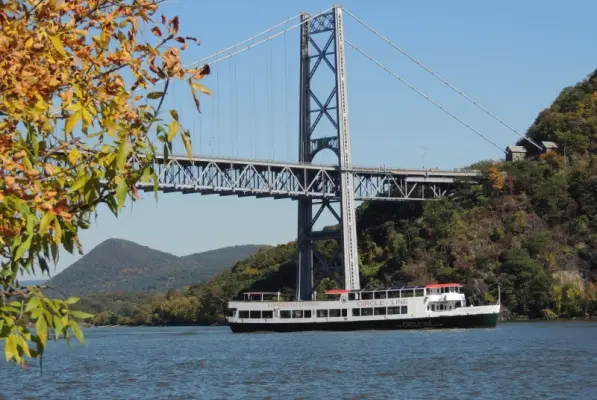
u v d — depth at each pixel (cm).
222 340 15025
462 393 6756
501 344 11612
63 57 1691
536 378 7538
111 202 1747
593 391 6694
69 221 1669
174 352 12219
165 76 1761
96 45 1723
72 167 1708
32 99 1655
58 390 7575
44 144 1712
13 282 1678
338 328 16550
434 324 15900
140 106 1739
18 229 1633
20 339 1603
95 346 14475
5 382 8219
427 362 9225
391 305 16162
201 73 1788
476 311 15900
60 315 1641
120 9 1738
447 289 16250
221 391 7238
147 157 1730
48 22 1695
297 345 12688
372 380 7719
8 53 1630
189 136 1750
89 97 1709
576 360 9012
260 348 12331
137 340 16462
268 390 7212
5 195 1599
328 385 7438
